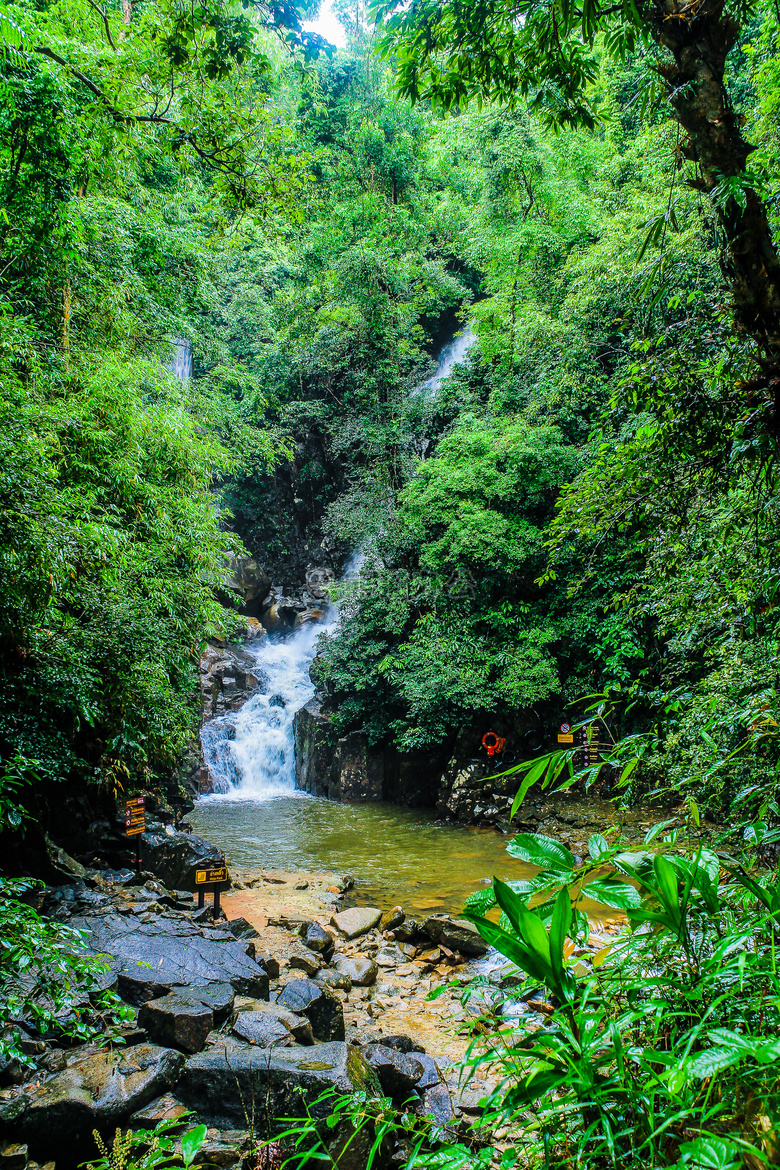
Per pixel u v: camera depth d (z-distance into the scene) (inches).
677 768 228.7
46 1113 144.3
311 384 1044.5
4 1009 137.7
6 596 243.3
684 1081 43.2
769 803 82.6
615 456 217.2
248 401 931.3
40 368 372.8
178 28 286.0
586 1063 50.3
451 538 658.2
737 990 53.3
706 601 240.2
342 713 730.8
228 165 331.0
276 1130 150.6
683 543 230.4
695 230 264.8
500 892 51.3
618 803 96.4
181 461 479.5
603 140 841.5
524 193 792.9
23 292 416.2
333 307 868.0
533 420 684.1
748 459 181.5
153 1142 88.4
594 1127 51.0
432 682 635.5
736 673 240.8
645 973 66.0
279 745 822.5
